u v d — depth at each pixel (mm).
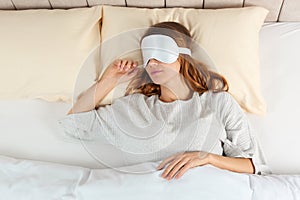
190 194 1023
